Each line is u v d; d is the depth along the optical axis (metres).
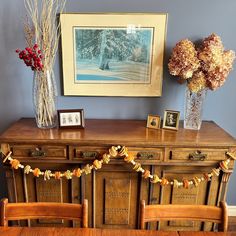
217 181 1.62
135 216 1.70
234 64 1.82
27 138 1.53
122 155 1.52
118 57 1.81
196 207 1.05
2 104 1.92
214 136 1.62
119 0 1.72
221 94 1.91
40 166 1.60
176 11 1.74
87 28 1.75
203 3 1.73
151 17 1.73
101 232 0.94
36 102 1.67
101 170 1.60
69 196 1.67
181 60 1.56
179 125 1.82
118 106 1.95
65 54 1.80
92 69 1.84
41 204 1.04
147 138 1.57
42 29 1.62
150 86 1.87
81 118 1.72
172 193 1.65
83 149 1.55
